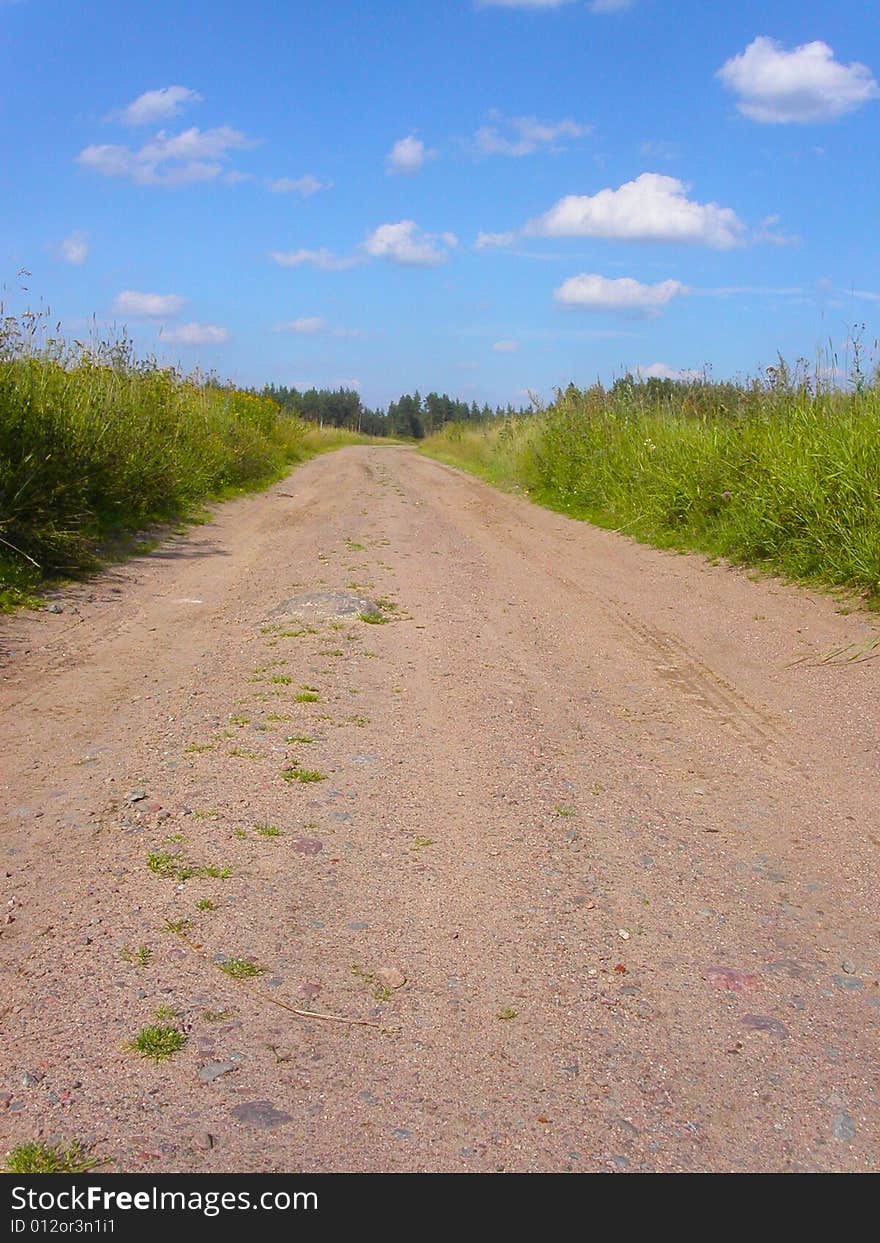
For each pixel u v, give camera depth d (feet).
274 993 10.64
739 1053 9.89
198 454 57.41
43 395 36.27
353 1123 8.82
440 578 35.09
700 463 41.19
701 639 26.58
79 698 20.90
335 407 340.39
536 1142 8.68
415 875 13.35
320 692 21.29
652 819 15.49
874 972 11.39
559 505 56.59
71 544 33.71
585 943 11.84
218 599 31.27
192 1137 8.59
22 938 11.60
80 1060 9.50
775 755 18.39
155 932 11.73
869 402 33.60
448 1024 10.23
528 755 18.04
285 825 14.71
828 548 30.68
